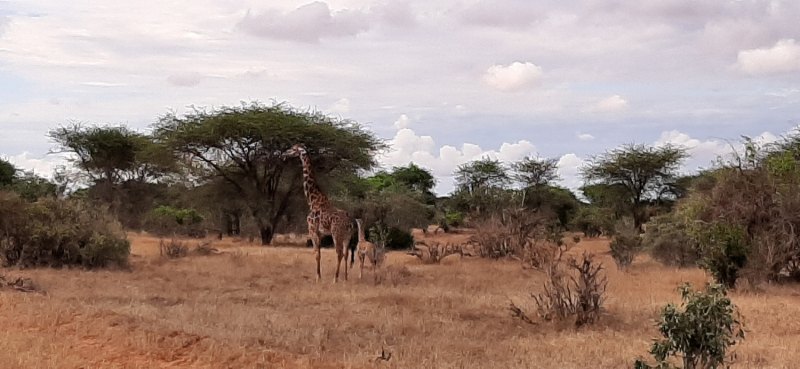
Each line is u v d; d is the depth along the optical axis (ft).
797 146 70.54
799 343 29.37
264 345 26.63
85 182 129.70
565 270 52.29
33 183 119.65
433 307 37.24
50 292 38.63
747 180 51.90
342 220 49.03
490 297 41.16
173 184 116.47
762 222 50.08
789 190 50.26
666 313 21.74
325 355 25.64
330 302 38.75
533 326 33.47
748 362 26.14
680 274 56.34
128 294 39.09
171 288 42.52
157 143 101.50
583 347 28.48
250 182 101.40
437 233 142.92
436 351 26.76
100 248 52.75
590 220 135.13
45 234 51.93
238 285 44.80
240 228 122.21
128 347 25.11
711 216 52.75
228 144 97.30
